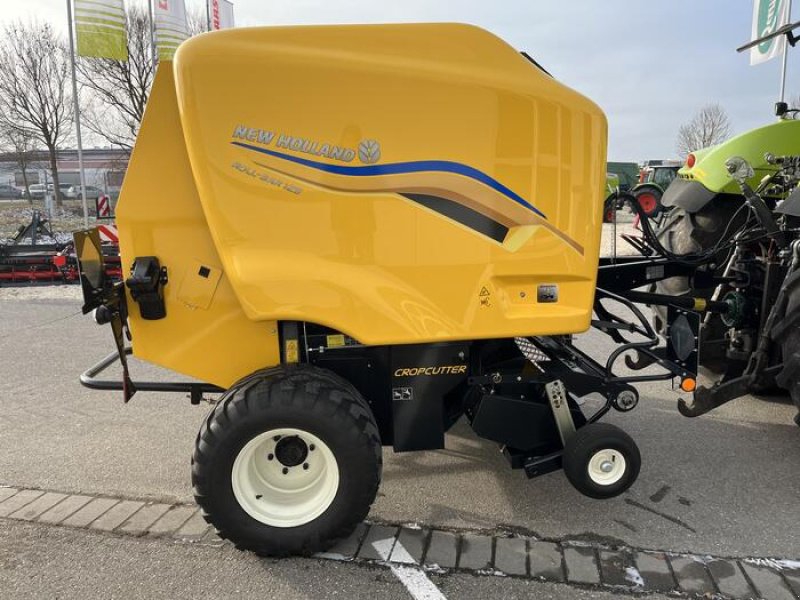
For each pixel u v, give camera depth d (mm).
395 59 2422
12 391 4840
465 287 2564
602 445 2770
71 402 4582
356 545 2738
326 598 2406
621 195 3467
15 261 10203
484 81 2438
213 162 2412
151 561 2637
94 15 12117
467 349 2811
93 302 2588
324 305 2484
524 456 2998
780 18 10461
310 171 2436
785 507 3064
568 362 3123
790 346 3078
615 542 2770
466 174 2490
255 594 2430
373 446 2539
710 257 3553
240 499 2547
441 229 2508
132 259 2688
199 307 2727
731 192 4551
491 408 2908
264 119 2402
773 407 4324
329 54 2398
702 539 2789
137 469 3506
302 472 2705
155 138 2590
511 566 2590
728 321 3898
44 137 27766
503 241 2553
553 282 2635
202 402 4520
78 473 3459
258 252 2467
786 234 3643
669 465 3504
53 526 2908
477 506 3072
